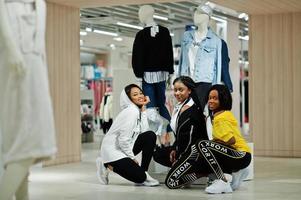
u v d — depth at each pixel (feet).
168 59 22.75
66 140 28.66
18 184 10.58
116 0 27.32
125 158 19.13
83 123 48.55
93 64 61.52
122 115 19.20
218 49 23.56
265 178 21.57
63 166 26.94
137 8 39.50
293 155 31.76
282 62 32.07
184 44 24.04
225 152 17.25
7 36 10.20
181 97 19.03
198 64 23.36
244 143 17.83
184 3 38.58
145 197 16.75
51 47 27.89
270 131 32.32
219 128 17.37
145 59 22.66
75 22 29.55
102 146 19.53
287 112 31.91
